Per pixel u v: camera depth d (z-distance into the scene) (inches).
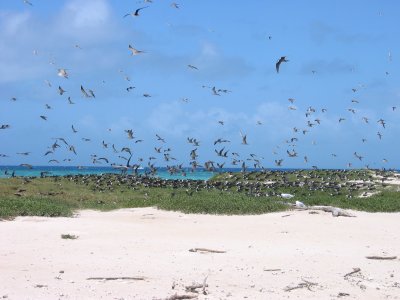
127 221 1127.6
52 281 587.5
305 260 725.9
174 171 1657.2
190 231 991.6
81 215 1245.7
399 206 1434.5
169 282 592.1
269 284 593.3
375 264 713.0
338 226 1069.8
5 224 1021.8
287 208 1348.4
